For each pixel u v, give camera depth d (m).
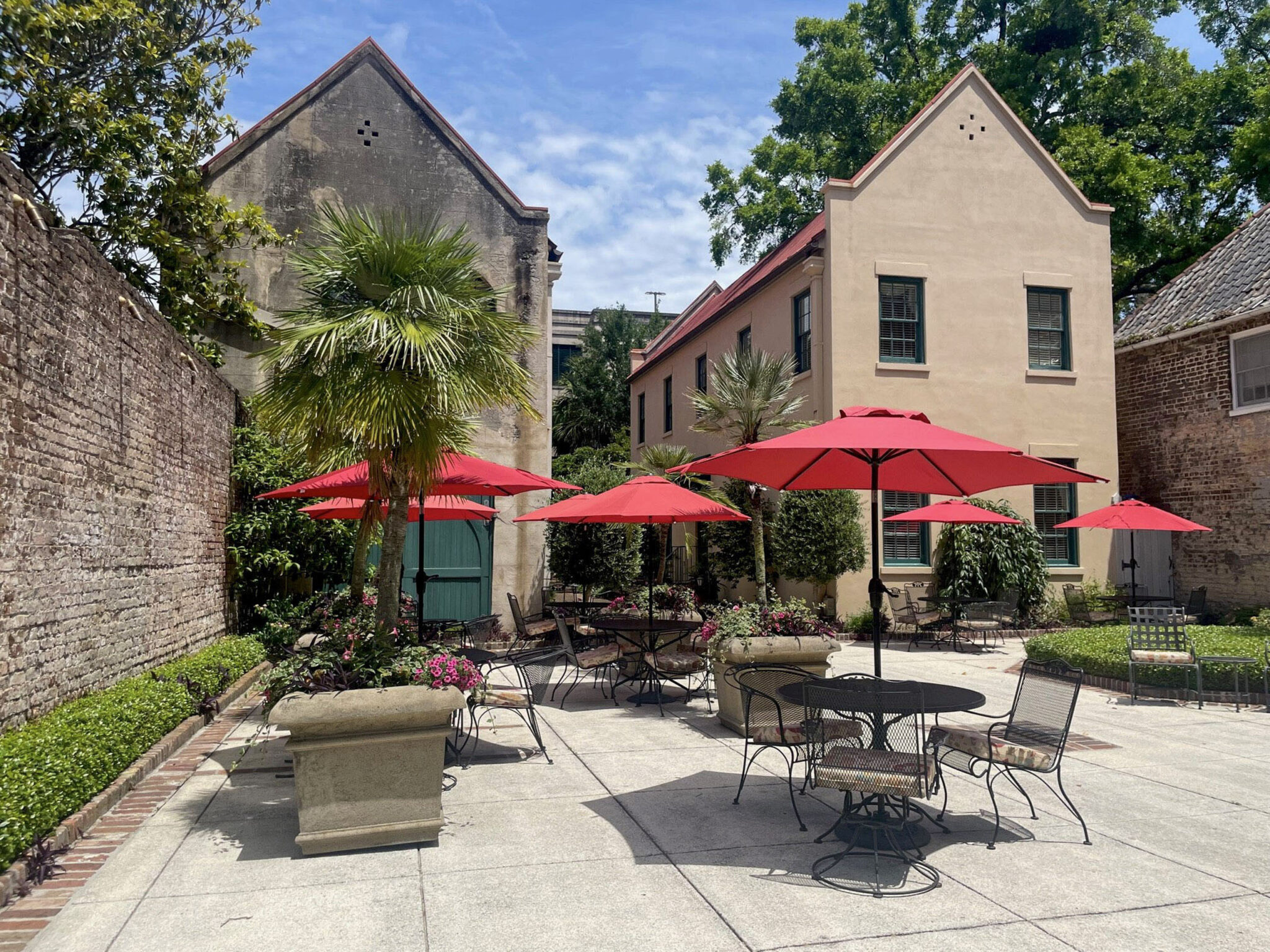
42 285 6.25
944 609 15.46
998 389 17.53
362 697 5.13
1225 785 6.71
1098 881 4.78
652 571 12.13
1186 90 25.27
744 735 8.17
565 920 4.24
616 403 33.31
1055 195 18.23
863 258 16.94
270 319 14.94
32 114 13.08
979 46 27.23
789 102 28.88
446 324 6.32
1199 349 17.34
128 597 8.12
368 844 5.19
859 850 5.17
